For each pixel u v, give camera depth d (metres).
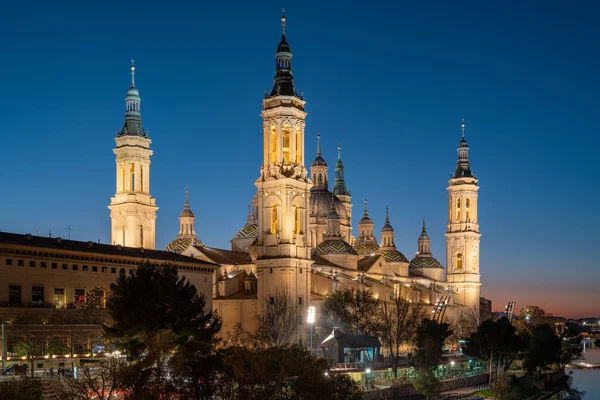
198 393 82.69
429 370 139.00
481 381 169.38
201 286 179.00
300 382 84.94
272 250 190.50
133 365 85.12
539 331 187.12
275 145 195.88
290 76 198.62
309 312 154.75
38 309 135.62
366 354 161.75
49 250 141.75
